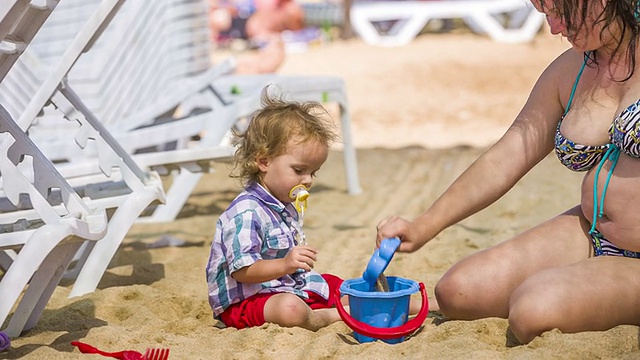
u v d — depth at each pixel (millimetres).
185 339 3648
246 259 3699
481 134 10445
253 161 3865
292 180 3834
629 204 3381
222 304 3881
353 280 3621
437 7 18484
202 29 8320
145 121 7070
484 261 3699
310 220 6441
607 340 3205
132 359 3324
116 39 7660
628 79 3418
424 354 3277
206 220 6484
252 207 3842
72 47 4637
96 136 4625
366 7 19000
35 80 7449
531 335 3305
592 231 3604
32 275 3633
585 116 3516
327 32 20047
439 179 7930
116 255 5359
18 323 3738
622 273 3357
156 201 4691
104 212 4008
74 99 4758
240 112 6531
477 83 13695
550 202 6734
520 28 18938
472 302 3658
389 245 3572
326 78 7320
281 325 3746
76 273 4879
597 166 3508
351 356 3322
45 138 7211
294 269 3617
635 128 3287
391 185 7789
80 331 3658
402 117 11586
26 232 3559
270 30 20578
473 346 3322
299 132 3791
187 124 6516
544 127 3754
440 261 5027
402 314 3566
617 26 3338
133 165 4934
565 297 3273
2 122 3828
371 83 13938
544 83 3777
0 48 3971
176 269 5008
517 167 3758
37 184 3871
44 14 3879
